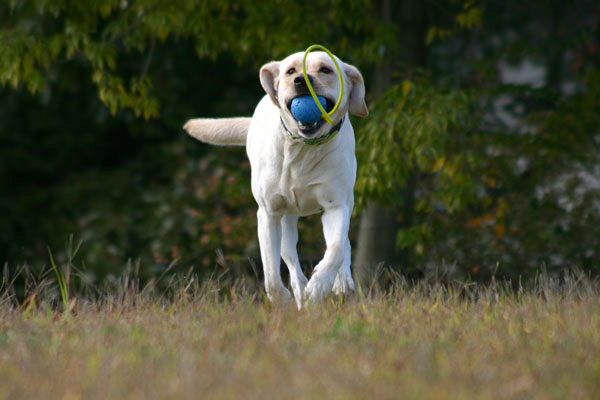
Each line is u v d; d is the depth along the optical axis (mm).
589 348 5949
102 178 19797
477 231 13750
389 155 11688
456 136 13625
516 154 14078
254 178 8266
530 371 5453
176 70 18969
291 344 6066
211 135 9570
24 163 20594
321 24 12445
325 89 7422
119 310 7566
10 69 12344
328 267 7719
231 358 5809
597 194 13992
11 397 5031
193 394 4965
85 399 5035
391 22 12883
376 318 6922
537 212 13898
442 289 8602
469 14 12758
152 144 20875
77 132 20609
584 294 8008
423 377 5270
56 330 6898
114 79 12992
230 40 12641
